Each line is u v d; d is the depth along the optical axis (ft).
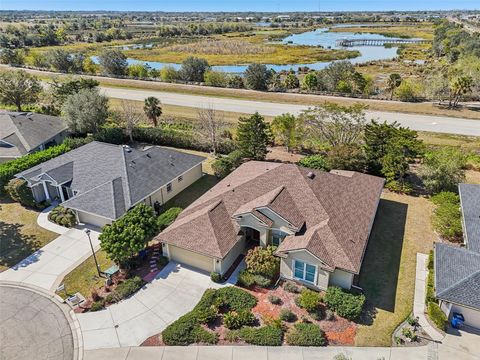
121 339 64.18
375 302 71.61
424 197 112.16
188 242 78.84
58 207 104.37
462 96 217.36
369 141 120.78
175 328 64.34
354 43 535.60
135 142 159.43
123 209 93.97
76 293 74.84
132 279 76.54
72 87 183.62
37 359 60.85
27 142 138.31
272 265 75.15
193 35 634.43
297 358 59.82
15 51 363.76
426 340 62.75
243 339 63.16
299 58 391.45
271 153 144.15
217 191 95.45
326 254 71.31
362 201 90.43
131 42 556.92
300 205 82.84
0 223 100.78
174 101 221.25
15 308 71.51
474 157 131.95
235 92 242.37
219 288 75.15
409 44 495.82
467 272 66.13
